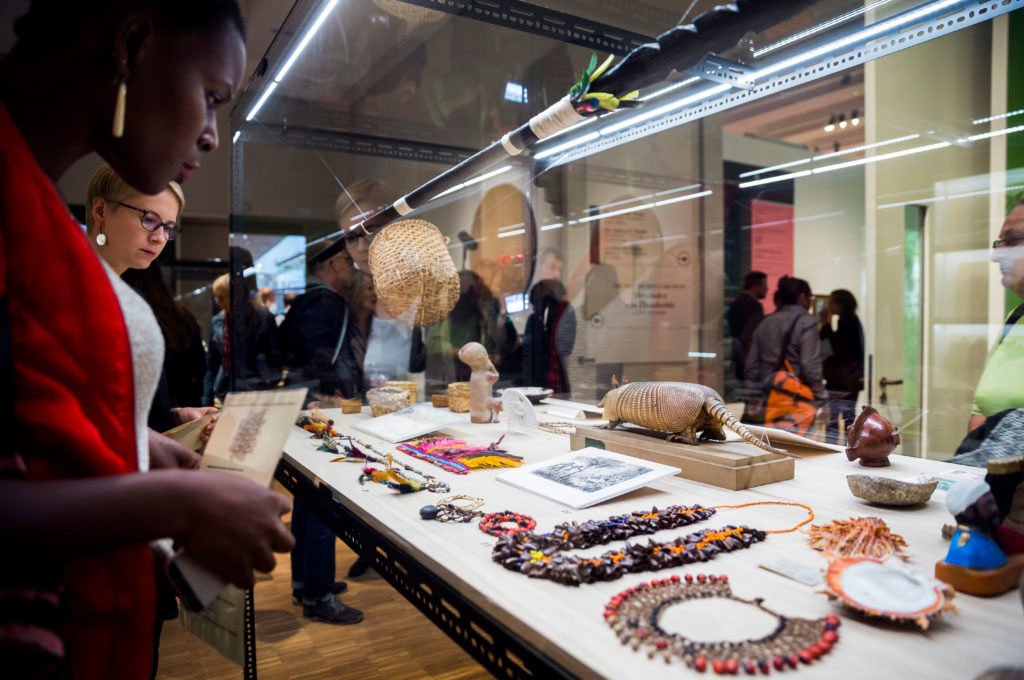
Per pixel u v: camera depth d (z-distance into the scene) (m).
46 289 0.59
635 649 0.64
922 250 3.14
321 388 2.45
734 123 4.07
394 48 1.88
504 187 2.58
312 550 2.48
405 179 2.26
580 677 0.62
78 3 0.58
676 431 1.43
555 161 2.80
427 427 1.91
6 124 0.59
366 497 1.26
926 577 0.77
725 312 3.75
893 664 0.60
